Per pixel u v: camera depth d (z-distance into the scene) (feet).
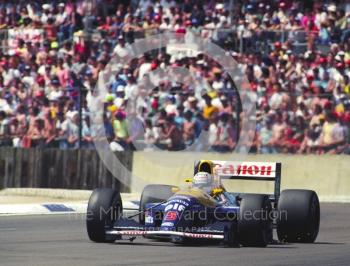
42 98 296.10
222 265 112.16
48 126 292.61
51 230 166.50
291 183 261.44
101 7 334.03
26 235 155.94
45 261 114.93
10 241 144.66
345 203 246.27
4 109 302.04
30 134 295.89
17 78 319.27
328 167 258.98
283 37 299.99
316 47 295.28
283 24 305.53
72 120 288.30
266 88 286.05
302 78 286.25
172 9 324.39
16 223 181.47
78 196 269.64
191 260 116.88
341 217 204.33
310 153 265.54
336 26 298.76
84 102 284.82
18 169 288.10
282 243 143.54
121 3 333.83
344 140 262.67
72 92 290.76
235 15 314.96
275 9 310.04
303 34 299.17
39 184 284.20
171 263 113.29
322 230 174.60
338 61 283.79
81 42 322.96
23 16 347.15
